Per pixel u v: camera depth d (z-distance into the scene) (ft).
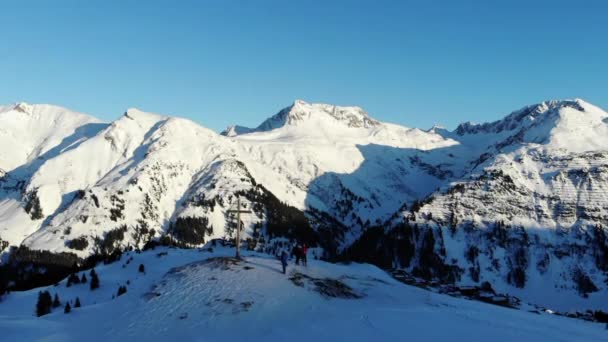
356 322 138.41
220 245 444.55
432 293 208.54
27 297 302.04
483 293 270.46
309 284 169.27
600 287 607.78
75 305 240.53
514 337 134.82
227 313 137.28
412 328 135.23
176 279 166.20
